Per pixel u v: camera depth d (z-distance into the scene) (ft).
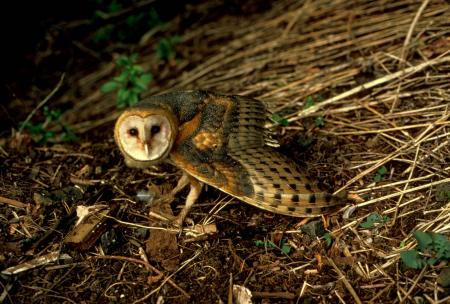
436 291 4.16
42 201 4.80
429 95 5.16
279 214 4.65
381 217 4.53
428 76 5.28
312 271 4.35
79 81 6.63
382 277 4.28
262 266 4.39
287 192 4.35
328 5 6.38
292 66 5.91
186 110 4.60
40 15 6.91
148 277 4.39
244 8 6.91
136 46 6.86
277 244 4.50
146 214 4.75
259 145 4.57
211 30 6.78
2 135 5.84
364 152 4.94
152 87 6.38
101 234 4.59
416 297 4.16
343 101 5.34
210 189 4.88
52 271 4.44
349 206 4.61
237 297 4.25
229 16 6.88
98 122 6.15
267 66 6.01
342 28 6.06
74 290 4.35
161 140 4.46
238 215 4.69
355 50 5.77
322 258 4.41
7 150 5.36
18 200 4.83
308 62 5.87
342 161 4.92
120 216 4.73
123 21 6.93
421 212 4.52
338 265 4.36
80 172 5.09
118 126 4.51
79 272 4.44
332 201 4.40
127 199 4.85
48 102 6.41
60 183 5.01
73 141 5.66
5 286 4.35
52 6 6.96
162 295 4.30
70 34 6.88
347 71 5.60
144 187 4.95
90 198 4.85
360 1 6.28
